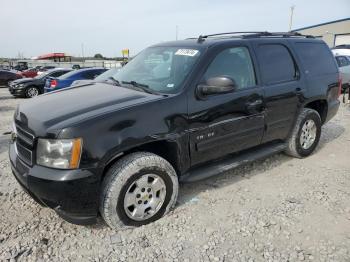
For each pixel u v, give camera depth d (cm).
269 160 509
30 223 337
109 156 298
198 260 282
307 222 338
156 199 336
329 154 542
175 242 306
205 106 360
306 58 501
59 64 4572
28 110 338
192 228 327
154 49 450
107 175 306
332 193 400
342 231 323
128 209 320
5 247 298
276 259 283
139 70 423
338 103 569
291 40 488
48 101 357
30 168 299
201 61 370
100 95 357
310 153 524
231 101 383
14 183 430
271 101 431
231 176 449
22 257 286
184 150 350
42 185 287
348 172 467
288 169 475
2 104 1301
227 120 383
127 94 353
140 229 325
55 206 295
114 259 284
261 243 304
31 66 4350
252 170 470
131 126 310
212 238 312
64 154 285
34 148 298
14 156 333
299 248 297
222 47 392
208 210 360
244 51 416
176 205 369
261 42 441
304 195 396
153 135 322
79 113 309
